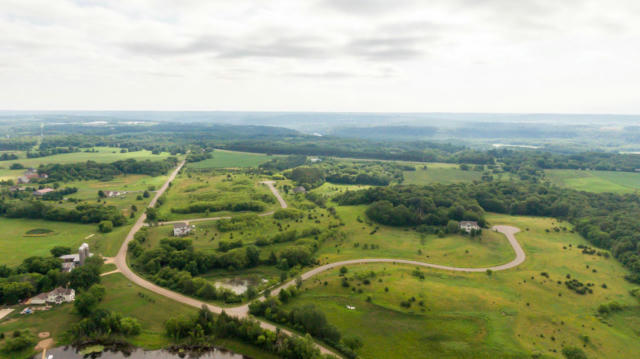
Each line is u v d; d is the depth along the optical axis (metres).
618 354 126.44
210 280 185.88
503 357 121.94
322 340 131.38
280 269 197.50
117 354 121.94
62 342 124.88
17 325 131.50
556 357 121.88
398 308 150.38
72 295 150.00
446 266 195.75
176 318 134.88
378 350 127.38
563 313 149.75
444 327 138.25
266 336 129.75
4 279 148.88
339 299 158.75
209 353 125.94
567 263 198.38
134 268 184.75
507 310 149.12
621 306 154.00
